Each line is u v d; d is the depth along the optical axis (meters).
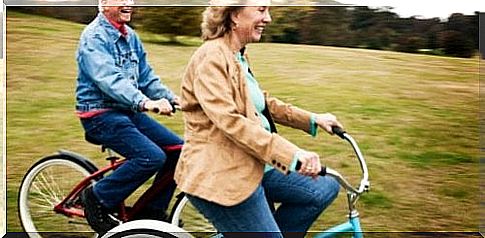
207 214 3.04
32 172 4.43
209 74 2.92
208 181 2.97
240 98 2.98
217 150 2.98
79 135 4.46
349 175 4.54
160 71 4.41
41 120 4.47
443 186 4.54
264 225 3.02
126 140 4.01
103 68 4.01
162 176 4.07
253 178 2.99
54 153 4.48
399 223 4.56
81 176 4.42
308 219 3.31
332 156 4.54
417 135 4.52
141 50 4.27
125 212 4.12
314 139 4.54
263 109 3.30
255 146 2.87
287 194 3.27
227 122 2.88
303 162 2.87
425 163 4.53
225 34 3.08
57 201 4.45
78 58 4.07
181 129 4.44
